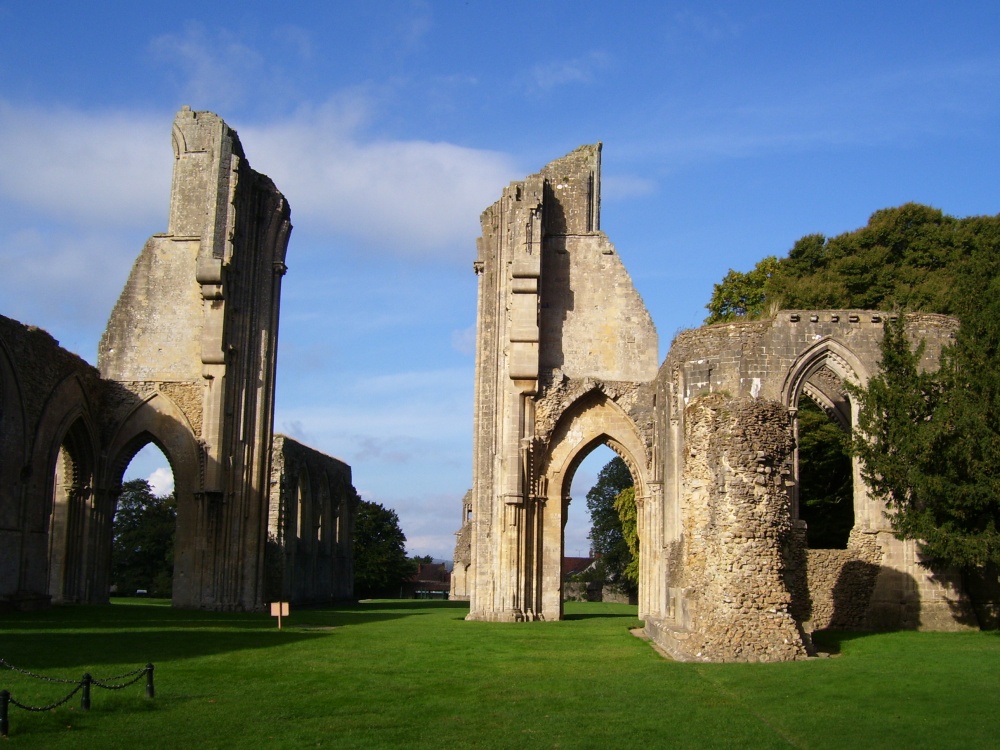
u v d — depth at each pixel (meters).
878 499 26.98
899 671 18.34
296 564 50.72
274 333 40.28
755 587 20.38
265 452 39.31
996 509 24.30
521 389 35.53
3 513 31.22
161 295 39.53
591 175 38.28
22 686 15.49
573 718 14.35
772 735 13.24
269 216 40.50
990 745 12.70
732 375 28.34
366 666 19.61
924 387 25.42
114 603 44.69
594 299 37.44
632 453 36.22
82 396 36.78
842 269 44.59
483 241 38.09
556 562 35.59
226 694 15.98
